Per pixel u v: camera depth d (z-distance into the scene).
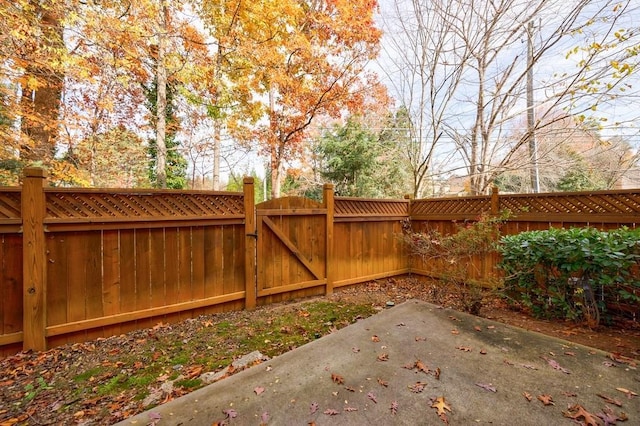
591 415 1.66
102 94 6.42
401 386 2.00
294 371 2.21
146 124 7.95
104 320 2.92
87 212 2.86
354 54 8.45
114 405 1.89
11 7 4.54
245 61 7.38
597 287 3.18
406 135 9.05
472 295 3.59
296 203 4.30
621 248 2.80
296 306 4.00
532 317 3.51
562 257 3.15
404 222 5.77
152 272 3.22
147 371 2.32
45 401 1.94
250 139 9.24
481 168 7.32
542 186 9.36
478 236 3.90
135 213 3.10
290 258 4.29
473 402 1.81
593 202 3.59
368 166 11.16
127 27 5.25
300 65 8.45
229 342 2.85
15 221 2.55
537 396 1.85
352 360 2.37
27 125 5.76
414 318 3.33
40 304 2.62
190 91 7.38
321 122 12.23
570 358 2.35
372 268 5.30
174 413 1.74
